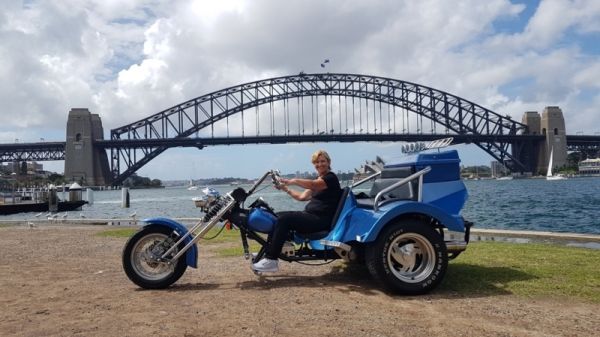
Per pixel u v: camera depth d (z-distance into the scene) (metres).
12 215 37.28
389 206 5.44
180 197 87.81
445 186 5.83
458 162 5.90
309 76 137.62
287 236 5.72
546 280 5.71
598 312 4.52
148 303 4.98
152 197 92.44
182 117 139.38
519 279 5.79
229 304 4.88
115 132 146.88
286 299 5.06
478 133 147.12
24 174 136.12
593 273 6.04
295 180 5.69
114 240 10.87
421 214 5.49
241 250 8.62
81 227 14.78
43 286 5.87
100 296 5.32
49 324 4.30
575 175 149.12
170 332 4.04
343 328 4.11
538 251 7.80
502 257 7.25
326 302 4.94
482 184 107.88
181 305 4.89
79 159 139.88
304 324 4.22
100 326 4.23
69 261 7.84
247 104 138.75
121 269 7.03
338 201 5.70
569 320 4.30
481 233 10.88
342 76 139.50
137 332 4.05
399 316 4.46
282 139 130.62
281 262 7.19
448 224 5.51
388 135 132.12
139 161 139.88
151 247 5.68
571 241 9.44
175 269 5.69
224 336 3.94
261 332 4.02
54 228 14.47
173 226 5.75
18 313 4.66
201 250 8.91
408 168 5.86
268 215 5.73
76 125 141.12
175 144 135.25
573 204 36.78
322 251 5.78
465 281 5.76
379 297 5.15
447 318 4.40
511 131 153.38
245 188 5.89
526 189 71.62
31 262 7.75
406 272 5.37
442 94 142.50
